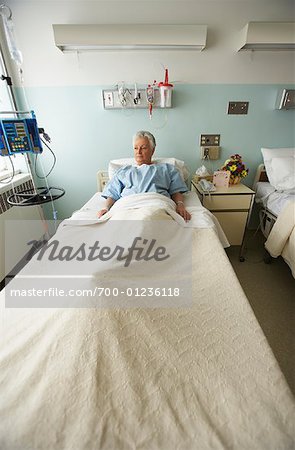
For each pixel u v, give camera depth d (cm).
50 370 52
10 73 175
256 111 193
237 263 186
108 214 132
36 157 201
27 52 170
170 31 153
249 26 151
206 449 42
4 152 143
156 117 192
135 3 161
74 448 42
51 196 172
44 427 44
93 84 181
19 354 57
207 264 95
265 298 150
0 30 162
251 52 174
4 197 167
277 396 50
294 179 166
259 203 200
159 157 205
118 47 162
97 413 45
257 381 53
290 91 179
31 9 160
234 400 49
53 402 47
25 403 47
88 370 51
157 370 54
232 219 178
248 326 67
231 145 204
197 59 176
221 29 168
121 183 167
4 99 178
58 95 183
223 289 81
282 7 165
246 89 186
